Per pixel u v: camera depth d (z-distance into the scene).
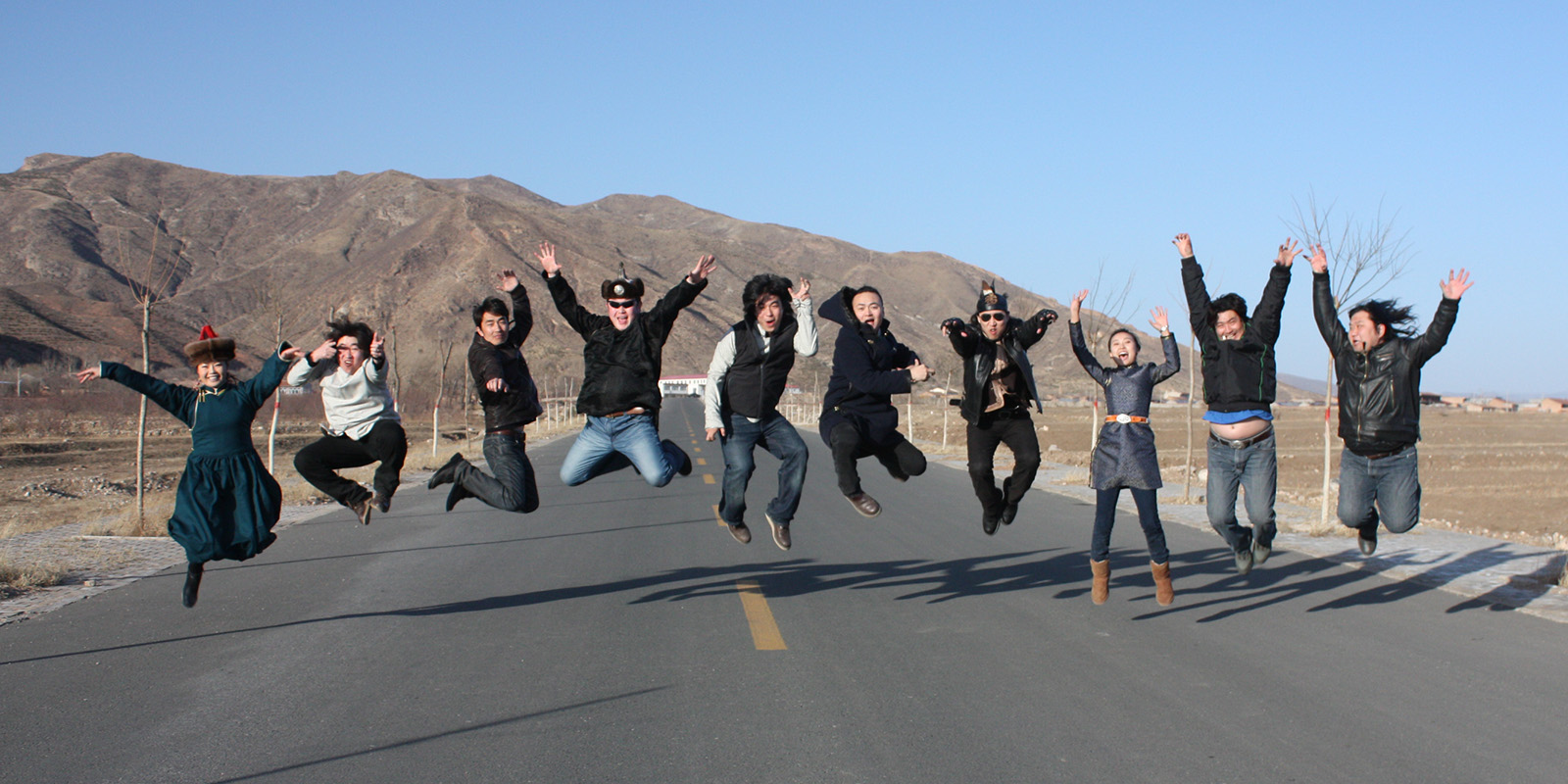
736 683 5.93
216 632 7.29
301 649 6.77
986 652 6.67
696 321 170.50
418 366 82.00
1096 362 7.79
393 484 7.90
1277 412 100.75
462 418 67.12
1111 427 7.55
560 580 9.38
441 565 10.24
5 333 90.25
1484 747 4.82
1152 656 6.55
